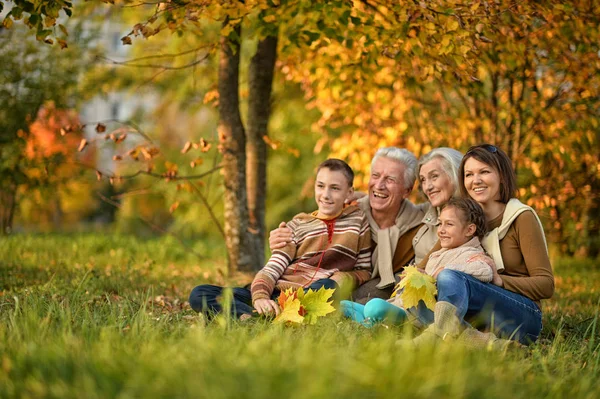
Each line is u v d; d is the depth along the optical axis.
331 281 6.16
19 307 5.88
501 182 5.79
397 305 5.81
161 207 30.11
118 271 10.78
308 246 6.40
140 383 3.26
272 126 24.91
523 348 5.07
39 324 4.63
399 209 6.67
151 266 11.95
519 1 7.95
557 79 11.27
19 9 7.10
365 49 9.80
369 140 12.32
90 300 7.01
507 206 5.75
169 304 7.51
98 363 3.60
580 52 9.67
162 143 25.33
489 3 7.70
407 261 6.55
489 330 5.30
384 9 9.35
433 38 7.97
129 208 28.78
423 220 6.46
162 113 22.45
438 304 5.07
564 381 4.11
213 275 11.59
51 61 17.36
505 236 5.69
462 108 13.31
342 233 6.42
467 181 5.86
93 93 18.61
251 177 11.26
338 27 9.10
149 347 3.93
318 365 3.47
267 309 5.77
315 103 13.13
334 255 6.34
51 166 17.16
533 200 11.92
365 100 12.44
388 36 8.30
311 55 11.82
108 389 3.24
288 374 3.37
